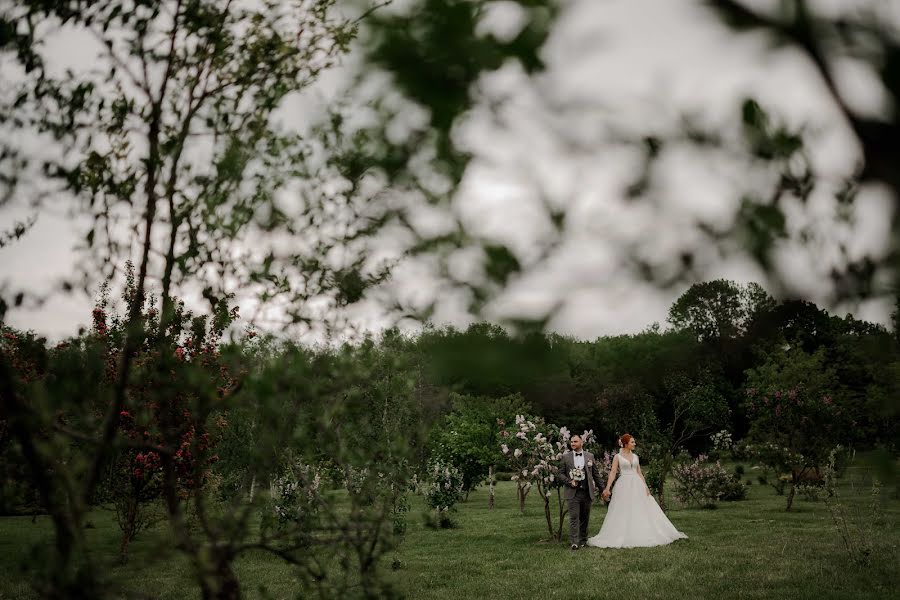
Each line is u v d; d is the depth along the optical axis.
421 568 9.02
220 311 2.70
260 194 2.50
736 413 23.88
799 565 8.12
